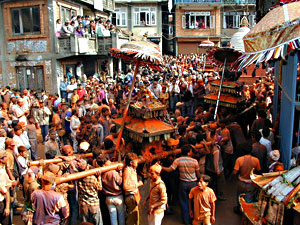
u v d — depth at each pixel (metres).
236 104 10.42
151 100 6.70
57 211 4.79
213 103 11.07
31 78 19.61
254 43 5.12
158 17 40.69
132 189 5.49
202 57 34.66
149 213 5.44
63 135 11.05
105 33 21.06
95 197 5.38
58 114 11.03
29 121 9.66
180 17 43.12
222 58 10.95
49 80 19.11
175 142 6.99
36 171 6.08
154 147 6.74
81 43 18.56
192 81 14.89
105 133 9.59
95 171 5.30
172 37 46.38
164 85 15.72
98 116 9.96
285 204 4.41
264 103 10.50
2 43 19.77
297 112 7.52
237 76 11.16
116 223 5.54
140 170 6.68
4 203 5.62
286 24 4.63
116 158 6.64
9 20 19.34
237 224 6.18
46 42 18.81
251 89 13.35
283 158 7.15
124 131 7.17
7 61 19.81
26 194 5.38
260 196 4.86
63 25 18.41
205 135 7.41
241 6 42.84
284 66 7.95
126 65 27.84
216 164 6.87
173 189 6.71
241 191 6.18
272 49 4.77
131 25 40.81
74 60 20.75
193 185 6.05
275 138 8.65
